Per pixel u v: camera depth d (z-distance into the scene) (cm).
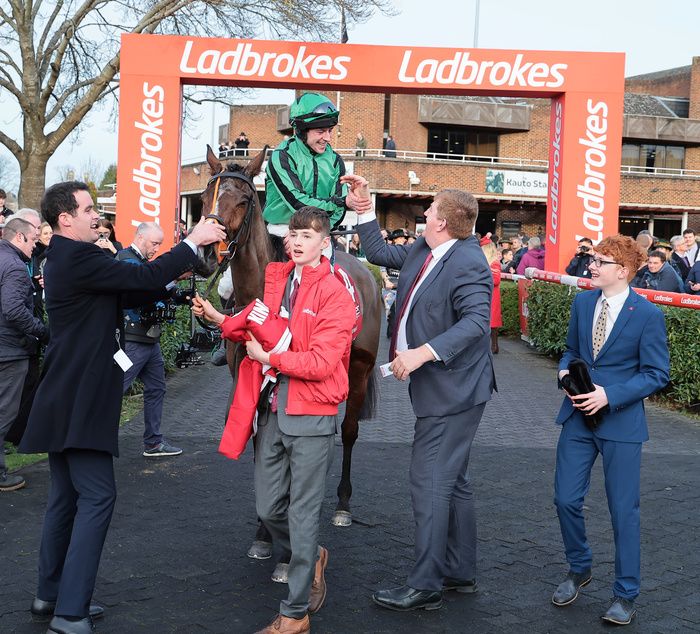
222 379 1010
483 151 3578
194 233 368
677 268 1102
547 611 386
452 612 383
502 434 749
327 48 1084
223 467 618
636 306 383
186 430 736
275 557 445
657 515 527
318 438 348
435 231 385
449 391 376
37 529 473
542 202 3212
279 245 467
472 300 370
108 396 347
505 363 1189
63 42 1521
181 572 421
